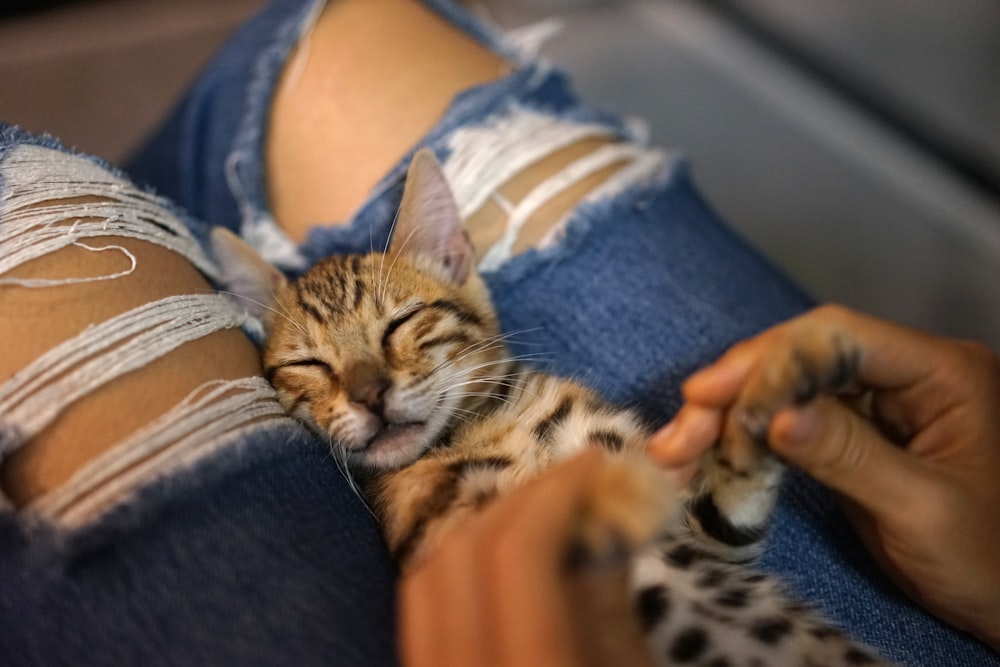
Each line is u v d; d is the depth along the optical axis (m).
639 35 0.56
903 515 0.22
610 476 0.17
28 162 0.22
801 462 0.21
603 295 0.28
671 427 0.21
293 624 0.17
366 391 0.26
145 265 0.21
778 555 0.24
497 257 0.28
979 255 0.43
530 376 0.28
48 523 0.17
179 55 0.49
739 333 0.27
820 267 0.45
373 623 0.18
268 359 0.27
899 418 0.23
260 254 0.29
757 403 0.20
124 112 0.47
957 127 0.44
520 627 0.14
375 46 0.31
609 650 0.16
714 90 0.52
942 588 0.23
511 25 0.56
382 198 0.29
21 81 0.47
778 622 0.22
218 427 0.19
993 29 0.42
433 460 0.25
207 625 0.17
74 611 0.16
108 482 0.18
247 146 0.31
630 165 0.29
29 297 0.19
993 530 0.22
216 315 0.22
